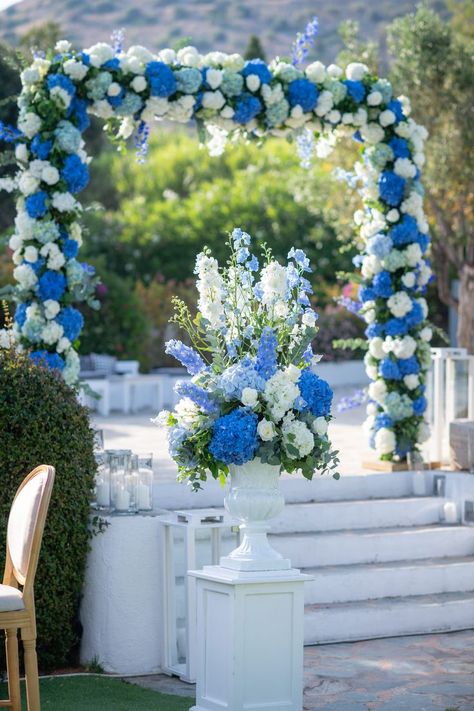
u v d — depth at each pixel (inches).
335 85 346.9
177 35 2256.4
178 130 1349.7
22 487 218.8
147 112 321.1
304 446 213.3
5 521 258.7
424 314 374.9
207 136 350.6
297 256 228.7
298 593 219.8
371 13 2187.5
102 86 311.3
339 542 326.6
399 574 318.7
